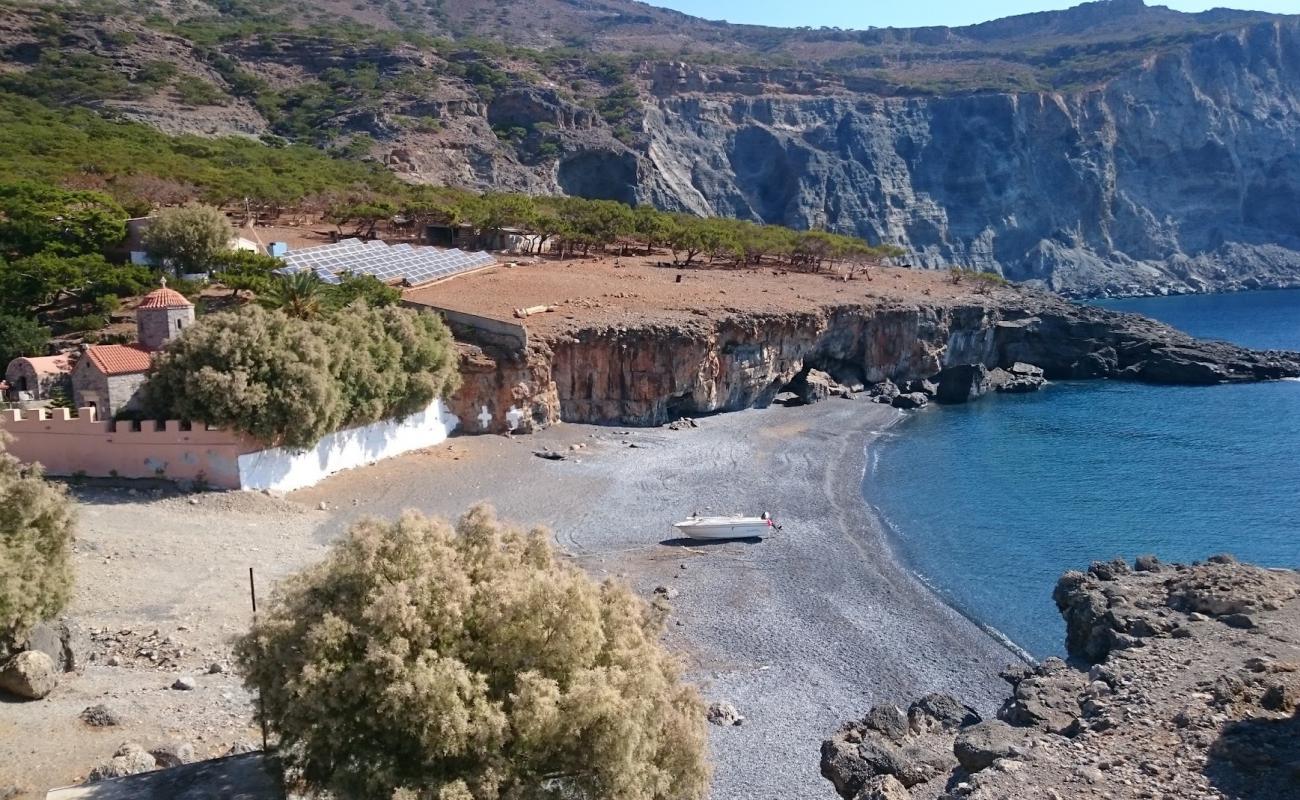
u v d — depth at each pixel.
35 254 66.50
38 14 170.25
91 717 25.17
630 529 51.16
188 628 33.19
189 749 23.92
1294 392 98.38
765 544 49.84
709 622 39.88
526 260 107.81
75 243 70.69
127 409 50.66
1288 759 23.09
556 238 120.25
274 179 113.88
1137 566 40.03
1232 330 160.50
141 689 27.97
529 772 19.70
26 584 27.25
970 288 123.06
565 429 72.69
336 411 53.16
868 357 99.75
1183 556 50.41
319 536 45.34
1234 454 72.38
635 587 43.28
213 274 70.94
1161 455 72.25
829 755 27.55
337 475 55.38
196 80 173.62
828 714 32.62
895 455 72.12
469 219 113.62
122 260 73.62
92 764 23.05
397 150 171.12
